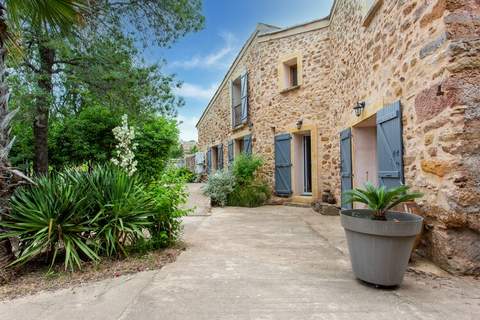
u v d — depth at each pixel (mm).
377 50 4055
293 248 3426
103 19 5195
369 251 2193
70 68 5875
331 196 6703
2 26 2600
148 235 3627
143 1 5641
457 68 2438
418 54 2938
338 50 6238
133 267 2730
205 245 3572
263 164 8438
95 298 2098
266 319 1763
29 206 2715
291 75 8188
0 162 2559
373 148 5207
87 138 7000
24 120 5285
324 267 2723
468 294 2084
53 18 3047
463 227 2457
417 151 2967
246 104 9203
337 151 6359
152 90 5977
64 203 2752
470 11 2467
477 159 2398
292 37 7789
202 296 2090
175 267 2734
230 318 1777
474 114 2412
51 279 2479
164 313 1848
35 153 6035
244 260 2949
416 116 2980
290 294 2109
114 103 6020
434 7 2643
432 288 2189
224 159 11742
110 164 3740
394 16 3506
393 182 3475
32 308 1959
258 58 8688
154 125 7777
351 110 5320
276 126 8148
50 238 2645
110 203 3018
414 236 2152
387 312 1833
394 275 2143
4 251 2512
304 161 7844
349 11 5445
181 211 3561
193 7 6066
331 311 1853
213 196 7570
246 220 5418
